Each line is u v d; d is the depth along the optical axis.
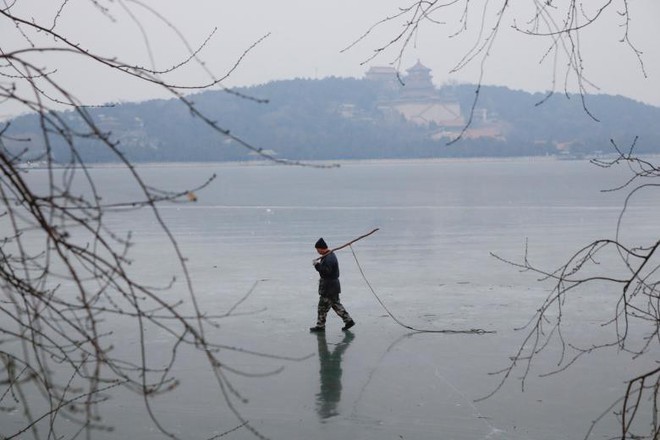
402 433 9.48
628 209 49.81
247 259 27.06
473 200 65.88
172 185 120.62
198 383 11.92
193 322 16.39
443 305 17.92
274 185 119.12
